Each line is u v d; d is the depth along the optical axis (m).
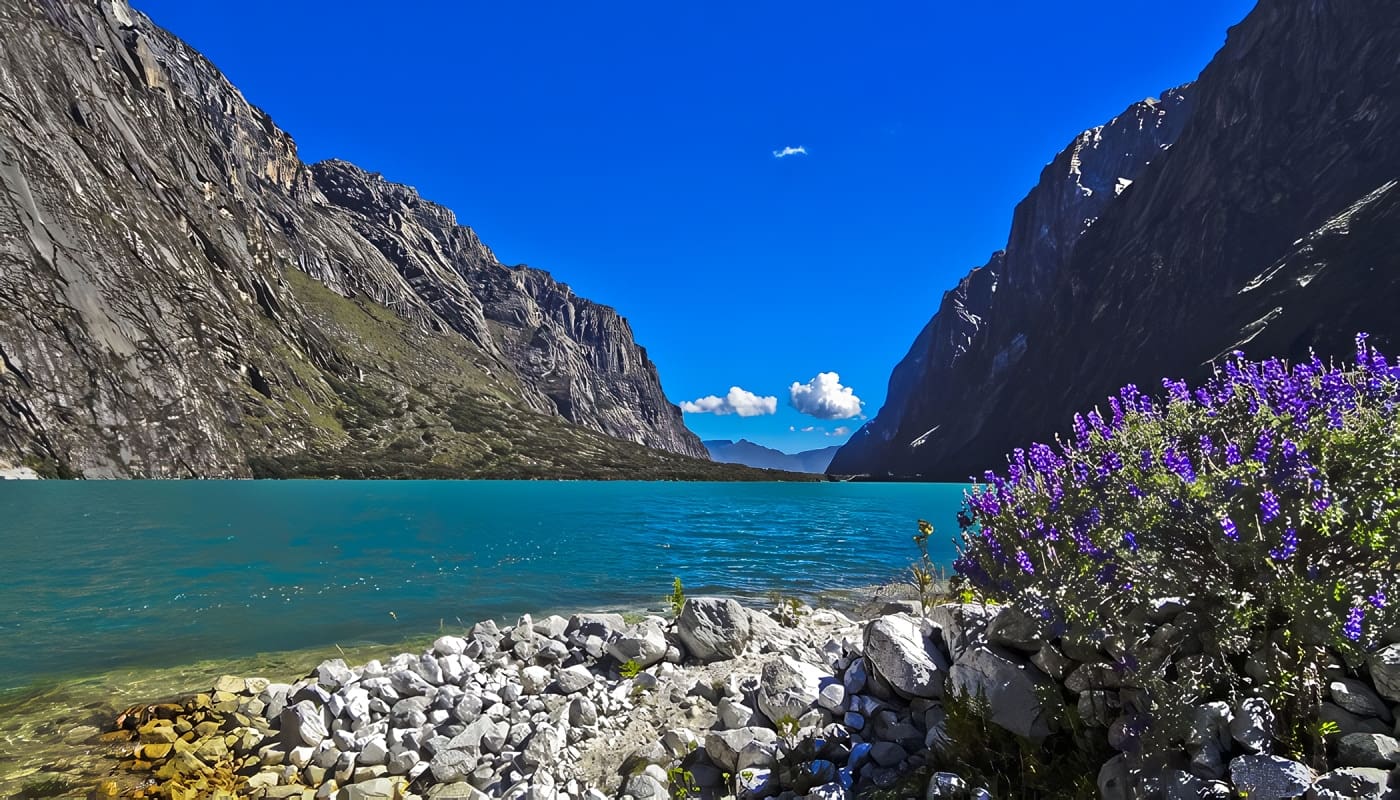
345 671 7.20
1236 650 3.64
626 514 43.12
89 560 19.17
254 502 43.94
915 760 4.66
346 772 5.66
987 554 4.89
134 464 71.75
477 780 5.45
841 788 4.44
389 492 62.09
